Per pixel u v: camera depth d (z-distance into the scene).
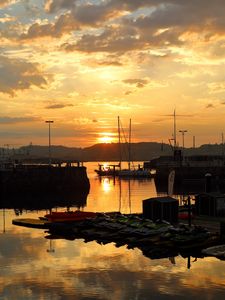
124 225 50.03
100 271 36.78
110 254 42.53
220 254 40.53
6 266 38.56
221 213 58.41
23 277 35.28
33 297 30.64
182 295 30.78
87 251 43.91
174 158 182.38
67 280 34.38
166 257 41.12
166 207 54.44
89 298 30.34
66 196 110.00
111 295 30.86
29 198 106.06
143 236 46.69
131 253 42.78
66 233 53.53
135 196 103.81
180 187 139.00
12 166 131.00
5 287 32.81
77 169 124.81
